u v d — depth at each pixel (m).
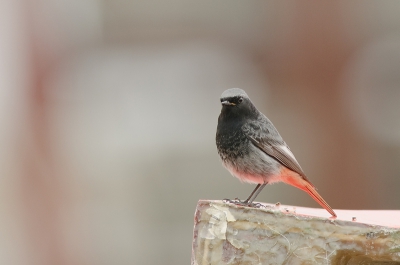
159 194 17.75
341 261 5.34
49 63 16.91
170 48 22.38
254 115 7.63
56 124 17.05
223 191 17.61
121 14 22.44
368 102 16.14
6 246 15.84
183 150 18.53
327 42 15.56
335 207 15.26
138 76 21.16
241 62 21.30
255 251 5.36
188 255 16.92
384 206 15.89
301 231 5.30
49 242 16.03
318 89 15.63
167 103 20.33
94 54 21.22
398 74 17.14
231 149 7.54
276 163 7.48
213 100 20.47
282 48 16.53
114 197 17.47
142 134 19.14
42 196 16.27
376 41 17.78
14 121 16.31
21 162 16.17
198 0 22.36
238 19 21.97
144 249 16.94
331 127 15.50
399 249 5.11
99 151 18.30
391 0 18.61
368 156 15.70
